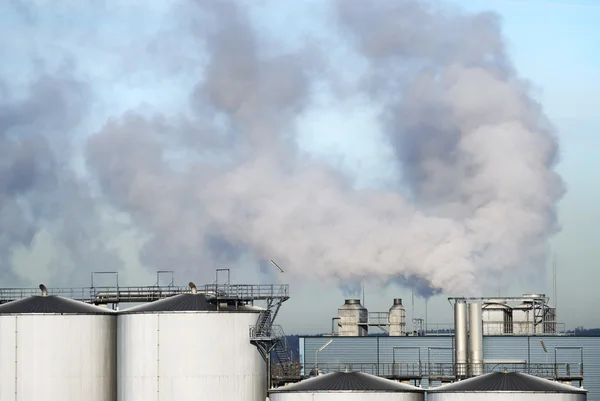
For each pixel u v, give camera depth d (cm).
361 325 19050
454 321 16850
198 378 15650
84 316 15950
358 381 14625
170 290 17275
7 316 15850
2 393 15750
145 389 15725
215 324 15762
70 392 15825
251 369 15850
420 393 14688
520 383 14350
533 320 18338
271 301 16188
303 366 17612
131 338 15888
